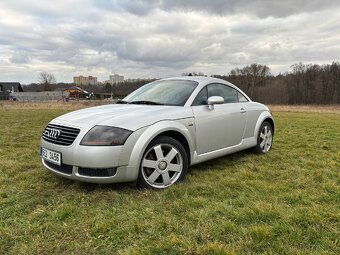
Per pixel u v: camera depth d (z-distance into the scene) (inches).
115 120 135.7
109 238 96.4
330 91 2669.8
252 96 2728.8
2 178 155.1
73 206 119.3
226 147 183.2
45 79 3708.2
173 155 146.7
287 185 148.3
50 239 95.8
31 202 123.9
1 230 100.1
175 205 120.6
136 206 120.2
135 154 131.9
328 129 395.9
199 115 161.3
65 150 132.2
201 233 97.7
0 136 306.3
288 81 2753.4
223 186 145.6
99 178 127.8
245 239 93.7
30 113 665.0
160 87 185.2
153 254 86.9
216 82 188.4
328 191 139.9
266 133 225.6
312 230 99.2
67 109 903.1
